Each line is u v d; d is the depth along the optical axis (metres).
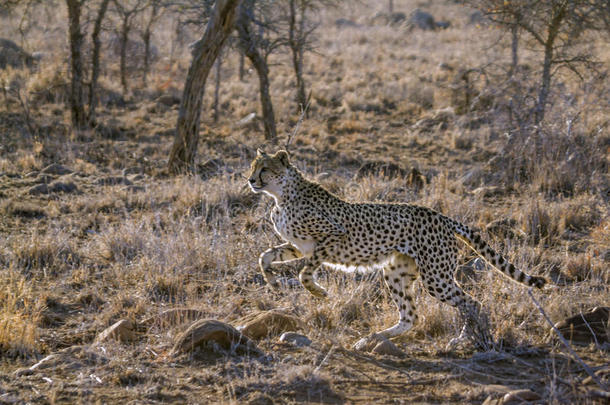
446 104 27.81
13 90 27.05
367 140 23.23
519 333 8.15
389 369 7.22
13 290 9.41
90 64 31.38
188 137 18.42
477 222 13.52
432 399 6.40
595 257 11.43
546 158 17.38
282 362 7.22
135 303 9.44
